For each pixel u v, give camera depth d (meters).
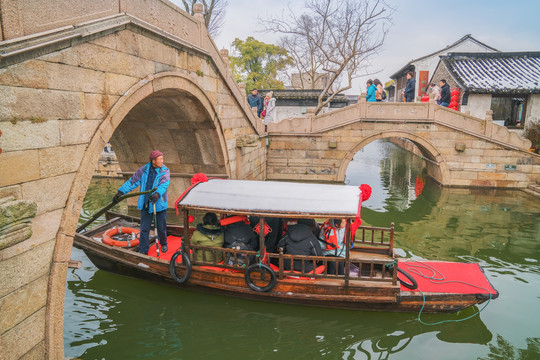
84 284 6.71
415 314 5.72
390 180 16.73
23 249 3.62
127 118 9.27
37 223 3.82
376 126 15.09
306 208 5.38
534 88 16.88
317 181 15.80
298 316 5.80
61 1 4.15
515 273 7.39
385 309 5.71
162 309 6.02
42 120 3.88
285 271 5.65
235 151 11.23
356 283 5.54
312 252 5.66
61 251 4.12
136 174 6.39
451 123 14.52
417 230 9.98
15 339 3.57
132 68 5.66
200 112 8.86
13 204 3.17
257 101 15.52
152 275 6.46
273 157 15.92
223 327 5.58
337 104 25.08
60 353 4.13
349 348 5.12
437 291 5.56
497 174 14.73
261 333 5.45
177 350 5.09
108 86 5.07
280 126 15.62
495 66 19.47
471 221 10.73
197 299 6.22
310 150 15.66
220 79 9.68
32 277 3.76
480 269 6.30
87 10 4.61
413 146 25.19
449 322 5.66
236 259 5.85
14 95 3.54
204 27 8.44
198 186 6.20
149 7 6.12
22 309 3.64
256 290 5.72
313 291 5.64
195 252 5.99
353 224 5.76
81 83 4.50
